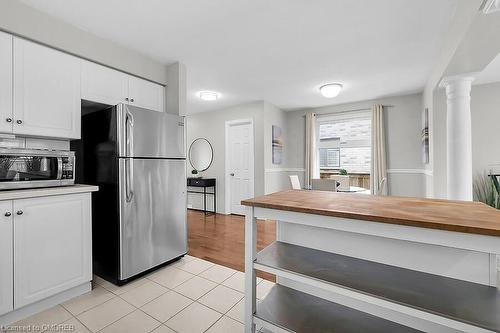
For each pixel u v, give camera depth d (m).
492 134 3.56
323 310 1.28
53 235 1.73
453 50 2.00
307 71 3.11
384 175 4.30
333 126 5.14
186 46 2.44
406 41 2.35
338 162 5.09
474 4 1.47
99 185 2.20
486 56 2.05
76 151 2.41
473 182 3.64
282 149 5.30
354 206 1.13
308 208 1.09
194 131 5.64
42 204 1.68
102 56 2.25
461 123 2.57
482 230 0.77
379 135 4.36
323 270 1.16
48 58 1.92
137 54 2.55
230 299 1.86
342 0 1.75
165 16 1.95
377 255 1.24
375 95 4.23
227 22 2.04
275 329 1.16
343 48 2.50
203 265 2.50
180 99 2.80
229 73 3.18
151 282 2.13
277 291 1.47
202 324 1.57
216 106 4.98
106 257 2.14
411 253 1.16
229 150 5.12
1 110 1.67
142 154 2.16
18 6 1.74
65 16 1.93
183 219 2.58
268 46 2.45
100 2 1.77
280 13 1.91
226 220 4.56
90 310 1.70
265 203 1.21
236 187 5.04
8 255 1.52
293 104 4.88
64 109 2.00
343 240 1.34
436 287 1.01
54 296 1.76
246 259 1.27
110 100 2.33
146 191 2.20
